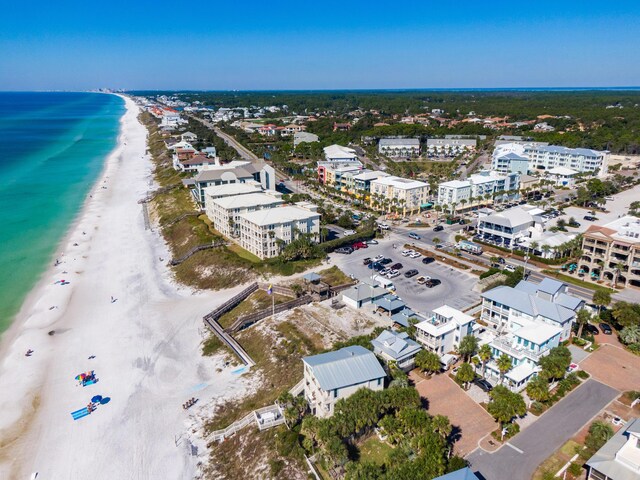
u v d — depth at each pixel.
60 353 96.38
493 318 98.06
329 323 99.94
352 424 63.59
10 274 134.00
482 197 190.12
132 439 73.06
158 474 66.44
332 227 168.88
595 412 71.75
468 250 142.62
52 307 115.12
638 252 113.19
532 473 60.34
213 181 183.50
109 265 140.25
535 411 71.94
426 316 100.06
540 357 78.69
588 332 95.00
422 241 152.38
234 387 84.25
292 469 62.44
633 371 82.25
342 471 60.47
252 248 138.62
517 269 117.81
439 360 80.56
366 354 74.31
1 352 97.50
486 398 75.75
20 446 72.50
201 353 95.44
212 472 66.12
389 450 65.31
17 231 168.88
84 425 76.25
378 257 137.62
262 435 69.31
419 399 68.38
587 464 56.41
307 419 64.94
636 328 89.25
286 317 104.00
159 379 87.50
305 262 131.75
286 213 141.25
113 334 103.12
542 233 145.75
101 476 66.50
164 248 154.00
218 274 127.50
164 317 109.88
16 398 83.25
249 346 96.62
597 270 122.19
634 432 57.00
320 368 70.06
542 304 91.69
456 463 58.81
